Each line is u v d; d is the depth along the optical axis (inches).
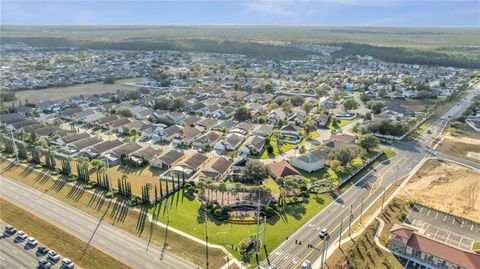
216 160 6382.9
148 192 5167.3
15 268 3804.1
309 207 5098.4
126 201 5152.6
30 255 4020.7
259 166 5797.2
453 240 4365.2
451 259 3786.9
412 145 7677.2
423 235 4082.2
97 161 6195.9
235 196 5251.0
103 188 5521.7
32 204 5064.0
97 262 3902.6
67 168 5994.1
